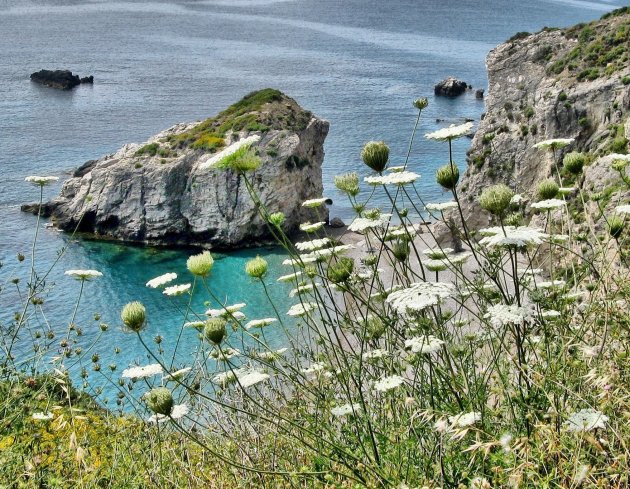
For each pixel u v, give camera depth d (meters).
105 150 95.62
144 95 138.38
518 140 59.19
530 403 3.70
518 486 3.01
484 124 62.25
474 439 3.54
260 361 4.63
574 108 55.66
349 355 4.93
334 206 73.69
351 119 114.81
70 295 46.38
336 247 5.46
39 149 94.31
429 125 111.31
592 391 3.79
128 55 194.38
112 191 66.00
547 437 3.15
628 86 51.44
